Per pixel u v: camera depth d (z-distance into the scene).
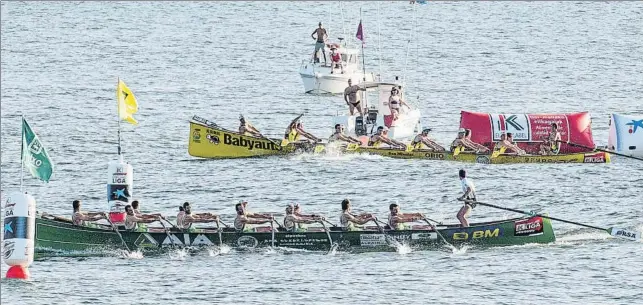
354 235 198.62
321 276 184.75
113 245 196.50
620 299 173.25
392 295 175.50
